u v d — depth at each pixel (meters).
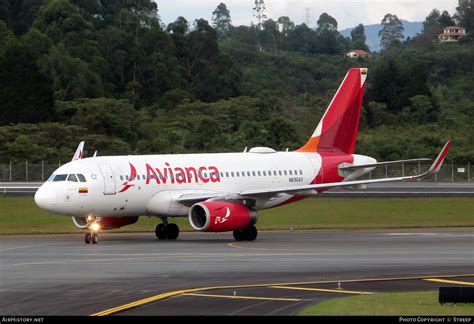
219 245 108.94
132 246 107.06
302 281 72.00
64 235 125.50
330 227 141.38
